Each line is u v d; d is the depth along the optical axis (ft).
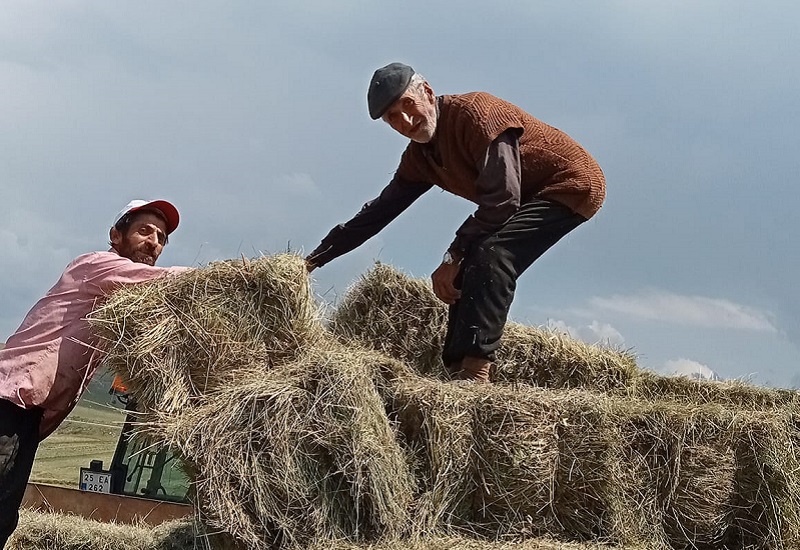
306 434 9.97
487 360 12.55
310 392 10.21
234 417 9.96
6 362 11.43
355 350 11.37
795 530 11.59
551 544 10.28
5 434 11.29
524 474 10.64
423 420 10.70
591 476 10.94
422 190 14.67
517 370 15.06
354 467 9.91
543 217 12.76
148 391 10.67
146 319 10.91
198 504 9.87
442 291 12.91
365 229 14.75
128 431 10.85
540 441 10.73
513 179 12.26
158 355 10.75
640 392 15.85
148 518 24.89
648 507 11.33
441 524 10.44
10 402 11.33
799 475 11.87
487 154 12.32
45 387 11.43
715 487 11.55
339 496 10.06
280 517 9.82
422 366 15.02
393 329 15.20
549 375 15.16
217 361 11.03
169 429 9.98
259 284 11.33
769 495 11.64
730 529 11.69
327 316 12.61
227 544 9.91
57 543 20.42
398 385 10.90
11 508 11.50
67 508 25.57
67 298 11.71
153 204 12.94
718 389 15.99
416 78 12.59
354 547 9.63
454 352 12.68
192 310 11.10
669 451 11.48
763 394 15.94
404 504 10.21
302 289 11.38
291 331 11.31
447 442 10.57
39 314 11.73
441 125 12.82
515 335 15.07
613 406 11.35
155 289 11.16
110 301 11.10
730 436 11.66
